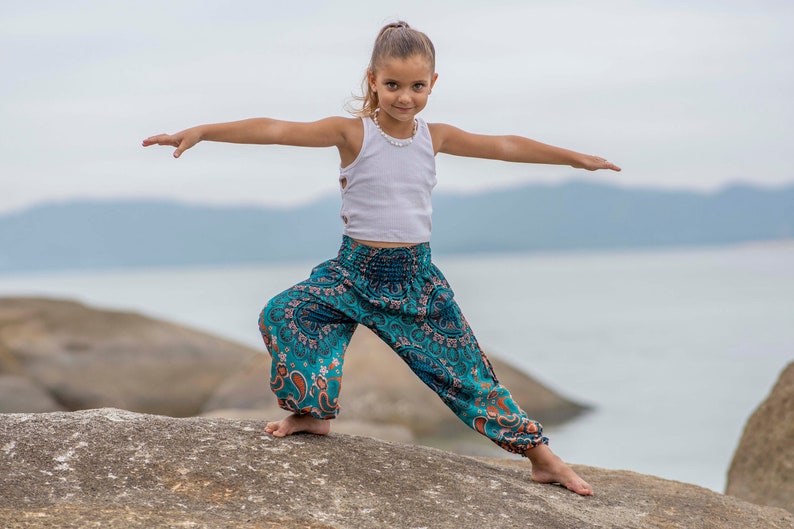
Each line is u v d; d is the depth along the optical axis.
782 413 5.90
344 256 3.79
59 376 14.01
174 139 3.37
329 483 3.35
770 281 50.84
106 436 3.44
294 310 3.67
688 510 3.95
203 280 100.00
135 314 15.70
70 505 2.98
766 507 4.24
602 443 11.05
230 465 3.36
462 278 72.81
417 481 3.52
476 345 3.91
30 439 3.34
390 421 11.48
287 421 3.71
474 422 3.85
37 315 15.02
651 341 21.78
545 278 68.88
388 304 3.73
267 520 3.02
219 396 12.62
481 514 3.34
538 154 4.00
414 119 3.88
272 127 3.58
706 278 57.34
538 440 3.90
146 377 14.44
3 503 2.95
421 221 3.82
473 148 3.96
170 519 2.93
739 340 21.45
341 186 3.87
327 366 3.67
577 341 22.20
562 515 3.52
